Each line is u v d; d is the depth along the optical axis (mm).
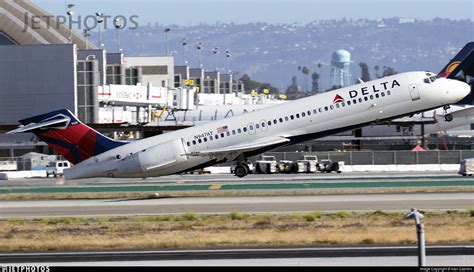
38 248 143375
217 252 131000
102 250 140500
